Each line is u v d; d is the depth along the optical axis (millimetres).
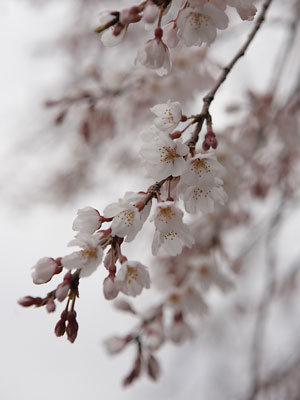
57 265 469
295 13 805
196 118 492
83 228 473
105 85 784
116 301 658
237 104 766
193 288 712
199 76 809
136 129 903
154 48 492
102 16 479
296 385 957
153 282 750
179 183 488
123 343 647
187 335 688
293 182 893
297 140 777
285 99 785
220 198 494
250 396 914
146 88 799
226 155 698
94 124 792
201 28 488
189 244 488
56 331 466
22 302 472
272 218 909
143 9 473
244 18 486
